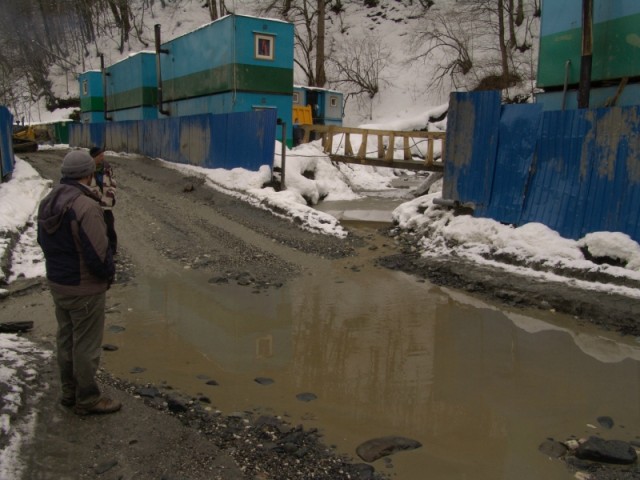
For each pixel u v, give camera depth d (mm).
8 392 4098
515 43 32031
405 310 7090
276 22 19797
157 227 11500
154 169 19766
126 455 3559
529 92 27469
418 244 10523
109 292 7625
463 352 5754
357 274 8812
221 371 5207
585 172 8219
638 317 6277
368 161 17250
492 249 9016
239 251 9938
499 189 9672
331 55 39688
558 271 7762
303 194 16047
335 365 5414
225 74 19641
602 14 10086
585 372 5270
